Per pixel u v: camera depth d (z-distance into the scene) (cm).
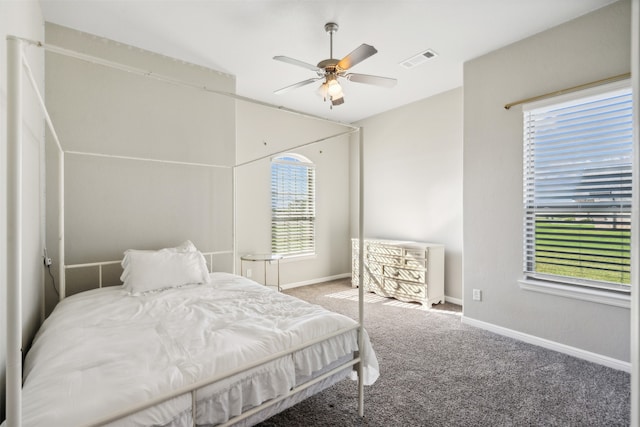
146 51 285
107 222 266
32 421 86
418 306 367
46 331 153
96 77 262
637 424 31
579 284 241
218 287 235
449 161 389
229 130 335
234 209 328
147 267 228
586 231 237
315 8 226
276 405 133
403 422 166
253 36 263
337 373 159
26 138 169
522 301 269
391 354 244
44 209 234
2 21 132
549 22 244
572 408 178
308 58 300
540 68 257
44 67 240
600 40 227
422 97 410
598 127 231
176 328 153
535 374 213
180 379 109
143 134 285
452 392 193
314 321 154
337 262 514
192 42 273
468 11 230
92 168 260
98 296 210
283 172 451
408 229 437
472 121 301
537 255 263
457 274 380
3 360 124
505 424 165
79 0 218
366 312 345
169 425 102
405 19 239
